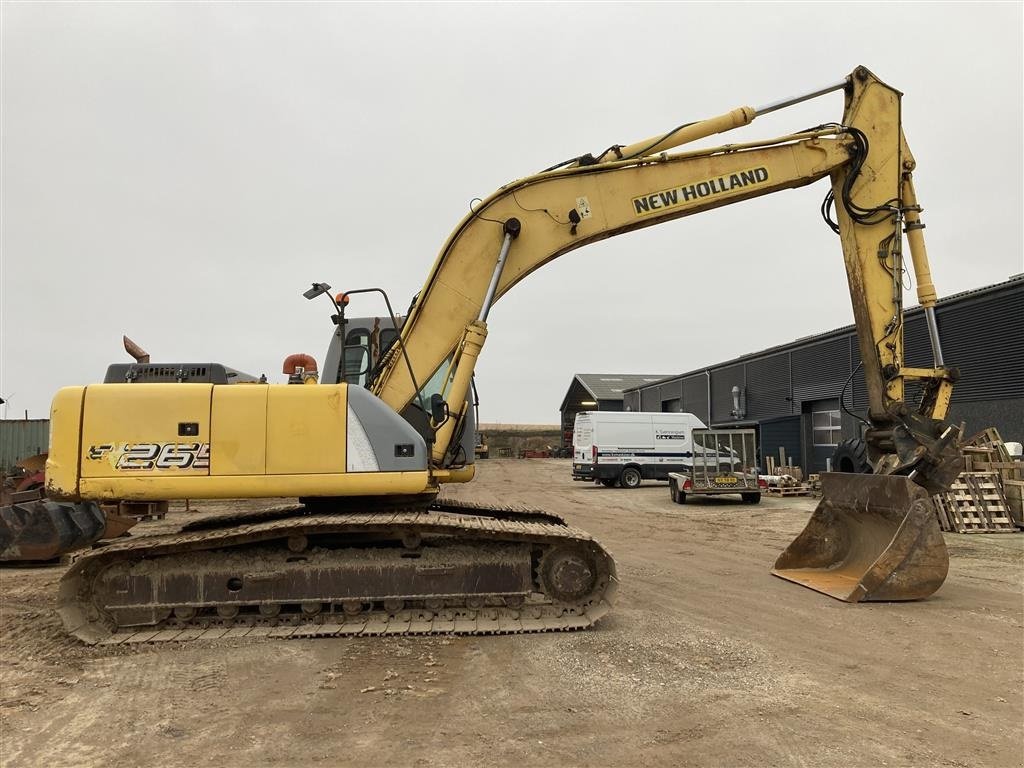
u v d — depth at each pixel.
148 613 6.16
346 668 5.24
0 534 10.23
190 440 6.23
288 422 6.32
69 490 6.14
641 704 4.51
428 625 6.12
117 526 11.95
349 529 6.13
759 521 16.06
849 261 8.41
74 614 6.08
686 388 43.97
